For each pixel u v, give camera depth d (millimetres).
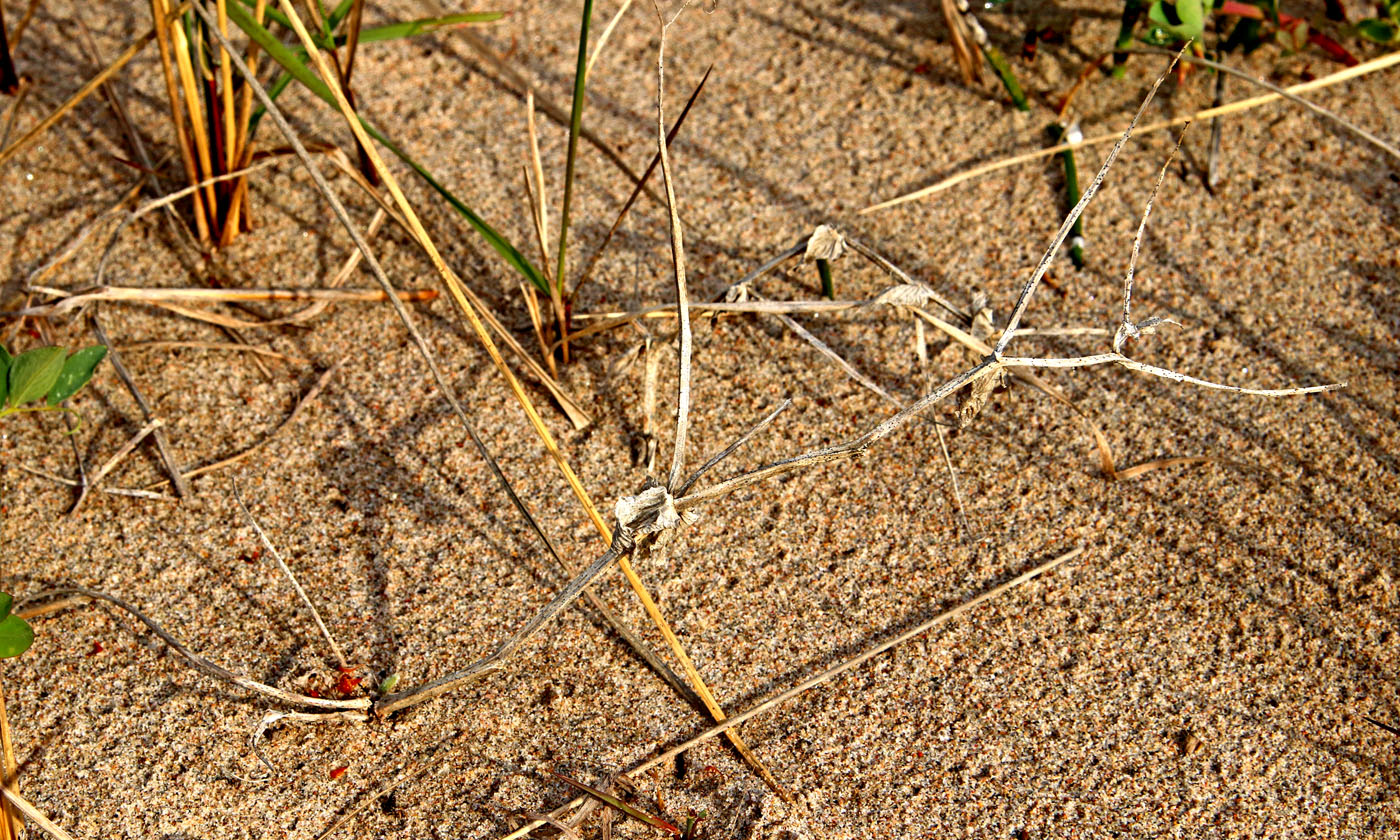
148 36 1118
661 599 1087
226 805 1055
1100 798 1055
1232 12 1182
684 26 1228
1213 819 1052
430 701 1070
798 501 1104
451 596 1087
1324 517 1100
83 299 1123
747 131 1191
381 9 1229
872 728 1066
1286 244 1156
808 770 1060
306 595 1087
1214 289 1146
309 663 1075
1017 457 1113
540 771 1060
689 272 1151
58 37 1217
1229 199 1168
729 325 1143
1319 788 1057
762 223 1165
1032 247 1157
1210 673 1074
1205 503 1104
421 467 1111
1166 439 1116
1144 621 1083
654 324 1137
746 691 1072
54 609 1083
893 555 1096
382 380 1130
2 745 1058
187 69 1116
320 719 1062
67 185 1173
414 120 1193
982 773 1060
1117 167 1178
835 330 1141
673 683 1072
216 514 1103
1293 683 1072
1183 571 1091
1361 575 1089
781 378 1130
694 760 1062
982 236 1161
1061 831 1050
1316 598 1086
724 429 1117
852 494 1106
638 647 1075
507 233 1160
